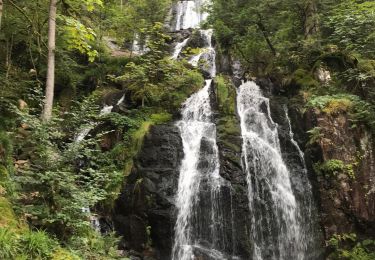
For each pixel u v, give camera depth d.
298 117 12.52
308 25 14.84
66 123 9.23
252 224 10.54
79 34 10.45
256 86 14.34
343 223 10.52
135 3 19.30
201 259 9.91
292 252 10.73
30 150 8.88
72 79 15.20
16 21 11.99
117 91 14.76
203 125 12.29
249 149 11.66
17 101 10.98
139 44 18.83
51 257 5.89
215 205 10.59
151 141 11.37
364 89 12.16
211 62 17.16
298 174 11.66
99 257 7.66
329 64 13.35
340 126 11.41
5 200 6.65
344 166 10.87
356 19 13.29
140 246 9.97
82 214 7.07
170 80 13.84
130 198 10.38
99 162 11.27
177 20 26.08
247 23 16.41
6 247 5.33
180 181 10.83
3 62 13.23
